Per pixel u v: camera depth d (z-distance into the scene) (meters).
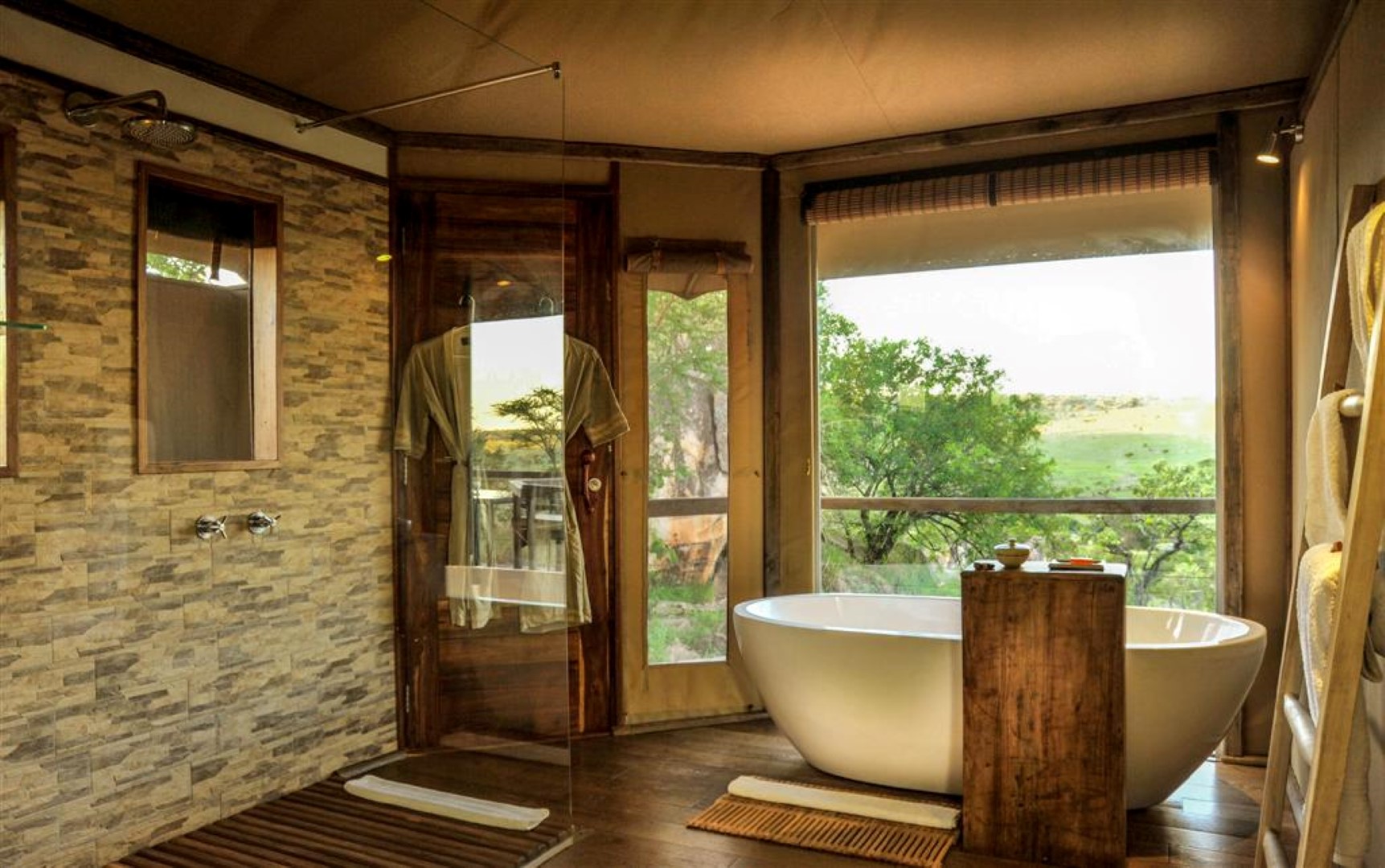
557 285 3.20
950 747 3.24
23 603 2.08
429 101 2.96
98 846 2.21
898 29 3.14
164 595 2.35
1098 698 2.82
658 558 4.34
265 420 2.60
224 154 2.51
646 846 2.99
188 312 2.43
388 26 2.81
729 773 3.67
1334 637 1.77
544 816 3.00
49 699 2.12
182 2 2.37
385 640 2.82
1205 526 3.96
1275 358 3.74
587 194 4.24
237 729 2.49
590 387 4.20
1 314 2.03
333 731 2.70
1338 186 2.87
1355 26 2.62
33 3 2.10
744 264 4.39
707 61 3.40
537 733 3.04
